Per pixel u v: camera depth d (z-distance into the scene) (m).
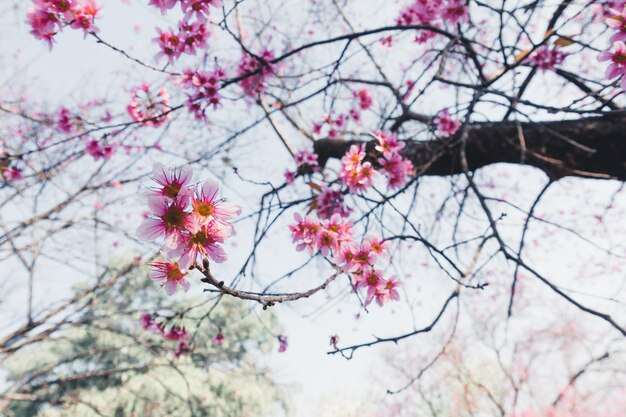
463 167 2.01
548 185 2.55
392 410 13.30
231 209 1.12
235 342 12.33
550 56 2.79
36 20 2.33
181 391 10.56
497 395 10.24
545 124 2.64
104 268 5.71
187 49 2.72
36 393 6.34
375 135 2.86
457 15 3.06
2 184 4.12
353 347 1.79
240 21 4.18
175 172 1.10
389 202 2.49
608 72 1.77
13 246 4.76
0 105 4.06
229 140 3.28
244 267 2.89
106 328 6.11
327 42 2.67
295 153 3.69
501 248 1.75
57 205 4.83
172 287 1.18
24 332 5.32
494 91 2.13
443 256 2.03
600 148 2.42
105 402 9.62
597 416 10.09
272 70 3.35
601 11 2.46
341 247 2.18
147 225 1.06
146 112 3.59
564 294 1.54
